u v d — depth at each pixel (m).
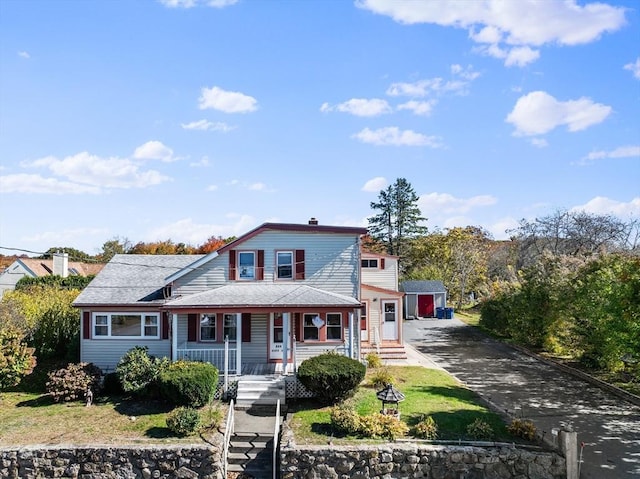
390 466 15.59
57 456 16.02
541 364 27.77
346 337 24.47
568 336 28.09
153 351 23.62
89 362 23.36
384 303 29.34
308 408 19.50
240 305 21.98
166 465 15.88
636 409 19.94
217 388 20.78
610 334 19.86
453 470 15.48
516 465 15.34
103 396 21.09
